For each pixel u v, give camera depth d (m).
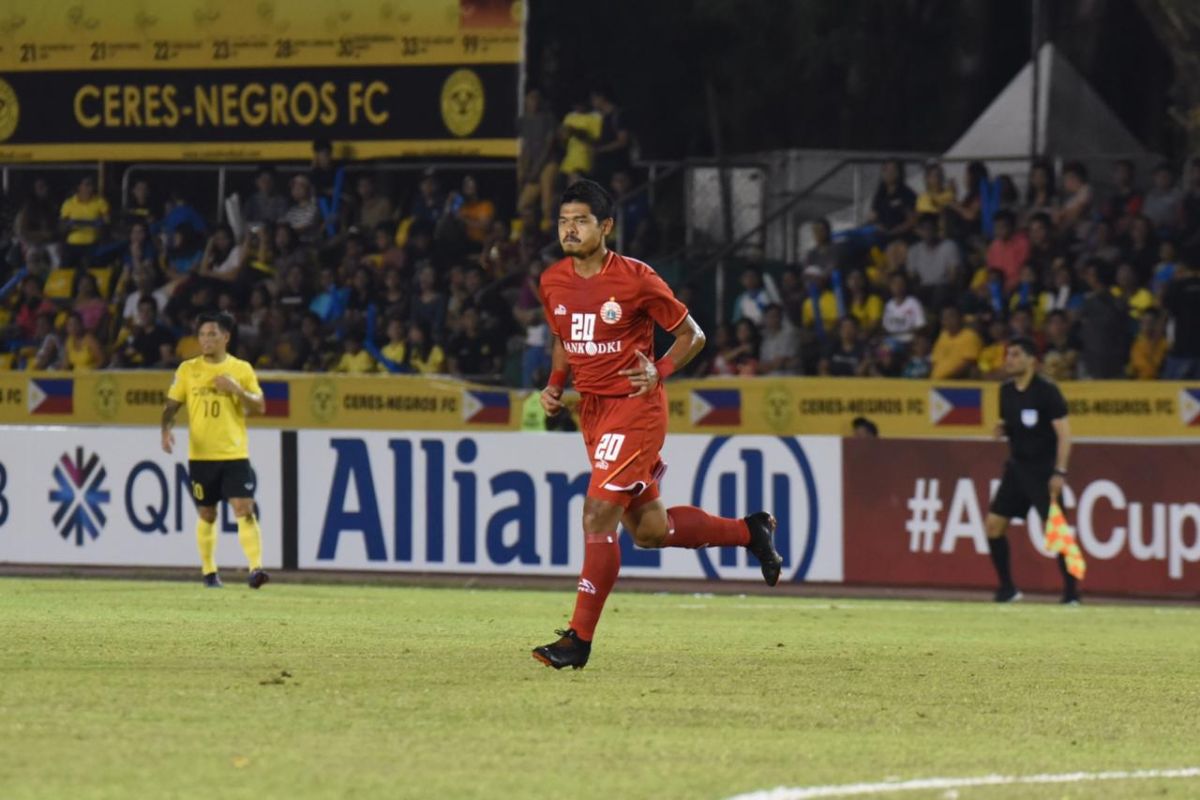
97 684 22.12
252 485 46.50
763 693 23.17
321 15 74.75
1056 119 74.19
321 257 75.06
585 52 89.88
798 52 90.81
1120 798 15.87
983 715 21.73
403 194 76.50
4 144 77.62
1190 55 73.12
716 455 54.53
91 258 77.81
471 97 73.69
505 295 72.94
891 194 71.06
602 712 20.64
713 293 73.44
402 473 55.41
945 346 65.94
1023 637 35.88
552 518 54.47
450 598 44.91
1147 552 51.88
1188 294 64.88
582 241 24.08
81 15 76.69
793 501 54.12
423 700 21.19
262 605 39.56
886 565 53.59
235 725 18.75
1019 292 67.00
